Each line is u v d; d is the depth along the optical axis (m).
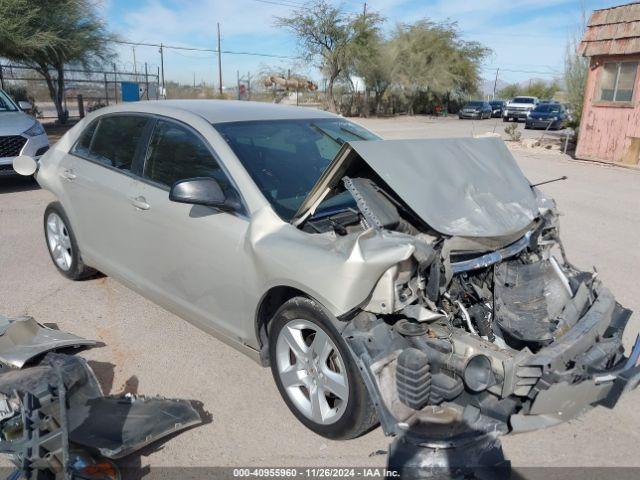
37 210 8.06
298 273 2.91
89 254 4.77
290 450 3.02
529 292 3.30
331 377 2.93
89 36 20.44
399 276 2.69
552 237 3.78
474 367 2.58
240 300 3.37
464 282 3.18
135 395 3.23
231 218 3.40
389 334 2.77
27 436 2.53
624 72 14.49
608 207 9.25
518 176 3.81
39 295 4.93
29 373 3.01
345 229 3.13
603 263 6.21
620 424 3.32
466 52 46.62
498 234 3.08
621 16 14.42
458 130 27.78
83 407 2.94
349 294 2.70
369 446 3.05
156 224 3.87
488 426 2.62
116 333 4.29
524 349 2.72
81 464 2.54
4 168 8.84
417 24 44.16
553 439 3.17
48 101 26.62
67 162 4.88
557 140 20.83
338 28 38.56
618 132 14.73
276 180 3.52
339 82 42.69
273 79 42.38
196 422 3.06
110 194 4.28
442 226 2.95
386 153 3.20
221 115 3.97
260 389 3.59
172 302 3.95
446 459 2.56
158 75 27.52
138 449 2.84
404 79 42.50
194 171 3.71
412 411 2.67
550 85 64.75
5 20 15.78
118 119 4.53
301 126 4.14
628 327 4.53
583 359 2.78
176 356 3.97
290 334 3.12
